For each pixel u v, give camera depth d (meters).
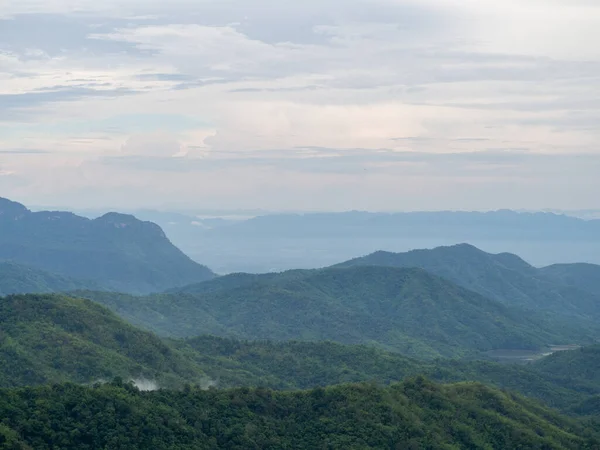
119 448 117.69
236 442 127.12
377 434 134.62
